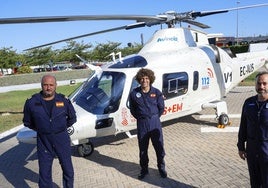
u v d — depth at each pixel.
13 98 20.00
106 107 6.99
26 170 6.69
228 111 11.27
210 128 8.98
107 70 7.48
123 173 6.07
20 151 8.14
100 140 8.44
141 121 5.41
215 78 9.26
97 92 7.15
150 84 5.34
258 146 3.61
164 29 8.83
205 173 5.80
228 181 5.39
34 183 5.98
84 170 6.36
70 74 38.25
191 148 7.34
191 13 8.45
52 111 4.57
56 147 4.67
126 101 7.21
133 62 7.65
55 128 4.60
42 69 60.03
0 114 13.59
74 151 7.60
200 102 8.95
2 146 8.70
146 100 5.32
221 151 6.98
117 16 6.85
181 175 5.77
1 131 10.45
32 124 4.73
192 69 8.60
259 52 11.15
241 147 3.94
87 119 6.74
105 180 5.78
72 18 6.24
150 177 5.75
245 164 6.12
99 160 6.92
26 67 50.91
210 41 10.47
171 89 8.13
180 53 8.60
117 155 7.20
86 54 59.84
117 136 8.70
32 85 28.00
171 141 8.02
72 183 4.86
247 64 10.55
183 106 8.51
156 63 7.97
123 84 7.23
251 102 3.66
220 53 9.55
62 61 62.03
